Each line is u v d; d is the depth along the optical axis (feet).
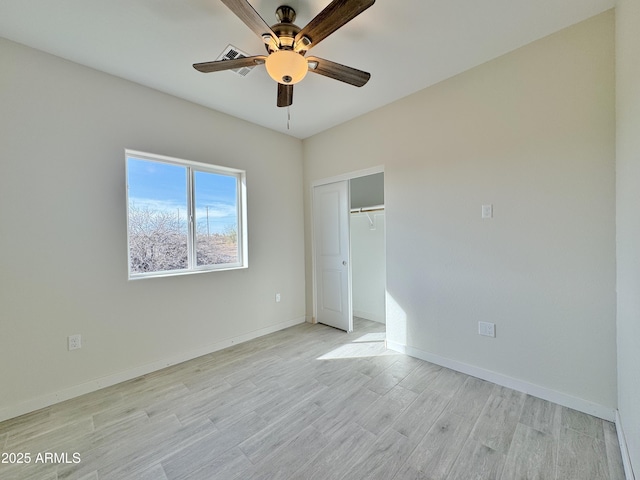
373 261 13.00
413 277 9.00
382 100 9.29
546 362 6.61
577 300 6.17
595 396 5.98
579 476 4.56
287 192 12.38
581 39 5.98
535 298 6.72
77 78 7.16
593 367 6.00
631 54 4.50
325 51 6.84
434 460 4.93
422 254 8.75
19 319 6.43
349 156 10.87
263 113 10.17
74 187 7.13
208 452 5.21
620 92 5.21
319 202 12.44
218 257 10.44
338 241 11.78
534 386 6.77
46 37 6.22
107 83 7.63
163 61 7.14
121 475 4.74
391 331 9.70
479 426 5.76
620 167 5.27
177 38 6.31
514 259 7.00
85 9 5.42
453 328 8.16
